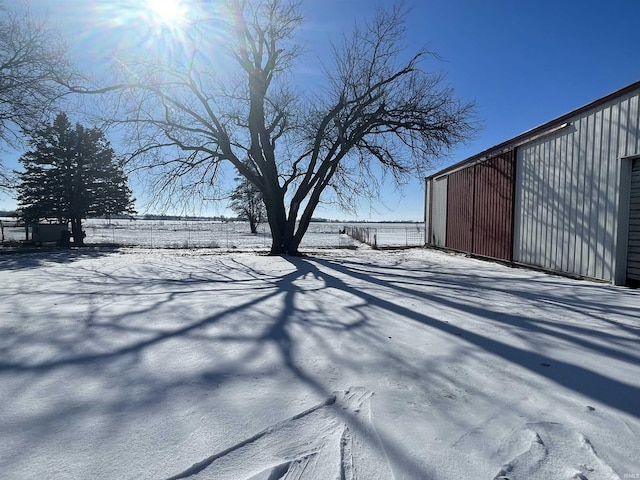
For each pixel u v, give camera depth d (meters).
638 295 6.50
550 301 5.93
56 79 13.75
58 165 25.86
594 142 8.21
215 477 1.81
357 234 31.84
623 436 2.20
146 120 13.73
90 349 3.55
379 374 3.05
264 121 15.47
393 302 5.79
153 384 2.81
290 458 1.96
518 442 2.12
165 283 7.70
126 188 27.36
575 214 8.76
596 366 3.26
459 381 2.94
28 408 2.44
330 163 14.77
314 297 6.16
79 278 8.40
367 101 14.34
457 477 1.83
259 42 14.69
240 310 5.16
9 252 16.84
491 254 12.70
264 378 2.95
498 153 12.21
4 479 1.77
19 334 3.99
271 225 15.34
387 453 2.01
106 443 2.07
